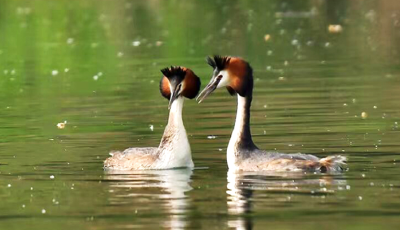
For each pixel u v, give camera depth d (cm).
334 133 1750
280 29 3703
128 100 2298
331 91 2292
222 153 1622
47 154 1647
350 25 3738
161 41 3497
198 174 1458
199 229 1139
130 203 1275
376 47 3148
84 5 4594
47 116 2102
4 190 1373
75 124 1975
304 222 1151
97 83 2628
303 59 2950
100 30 3844
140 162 1523
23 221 1198
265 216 1187
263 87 2409
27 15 4300
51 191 1362
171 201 1281
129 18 4166
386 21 3781
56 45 3497
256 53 3127
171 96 1534
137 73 2783
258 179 1395
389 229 1106
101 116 2073
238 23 3903
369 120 1875
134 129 1892
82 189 1371
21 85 2661
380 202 1230
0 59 3206
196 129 1855
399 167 1444
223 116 1997
